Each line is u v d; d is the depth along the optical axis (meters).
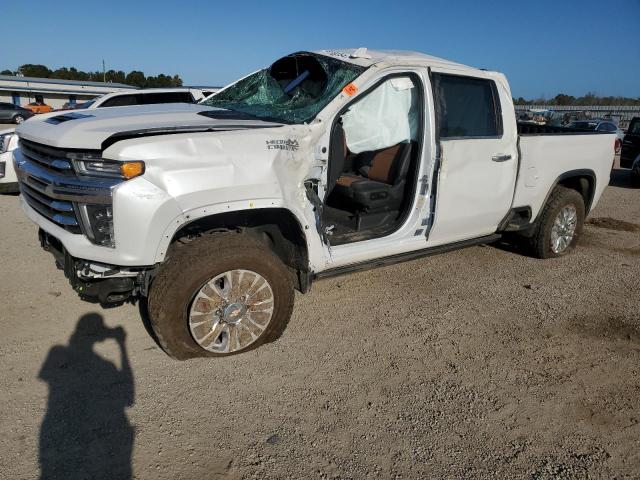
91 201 2.93
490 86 4.71
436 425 2.96
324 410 3.04
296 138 3.45
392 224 4.35
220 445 2.70
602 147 5.97
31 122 3.88
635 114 41.66
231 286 3.33
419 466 2.64
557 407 3.19
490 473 2.62
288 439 2.78
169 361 3.43
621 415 3.14
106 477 2.45
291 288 3.61
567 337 4.11
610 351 3.92
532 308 4.62
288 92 4.30
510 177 4.88
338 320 4.20
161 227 2.98
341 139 3.99
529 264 5.79
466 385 3.37
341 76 3.95
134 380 3.21
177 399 3.05
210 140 3.13
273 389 3.20
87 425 2.79
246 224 3.72
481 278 5.30
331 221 4.45
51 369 3.29
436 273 5.40
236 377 3.29
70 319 3.96
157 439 2.72
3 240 5.78
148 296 3.22
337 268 3.96
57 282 4.64
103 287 3.19
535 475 2.62
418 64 4.17
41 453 2.57
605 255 6.27
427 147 4.20
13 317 3.95
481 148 4.54
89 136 3.04
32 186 3.48
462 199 4.50
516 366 3.64
